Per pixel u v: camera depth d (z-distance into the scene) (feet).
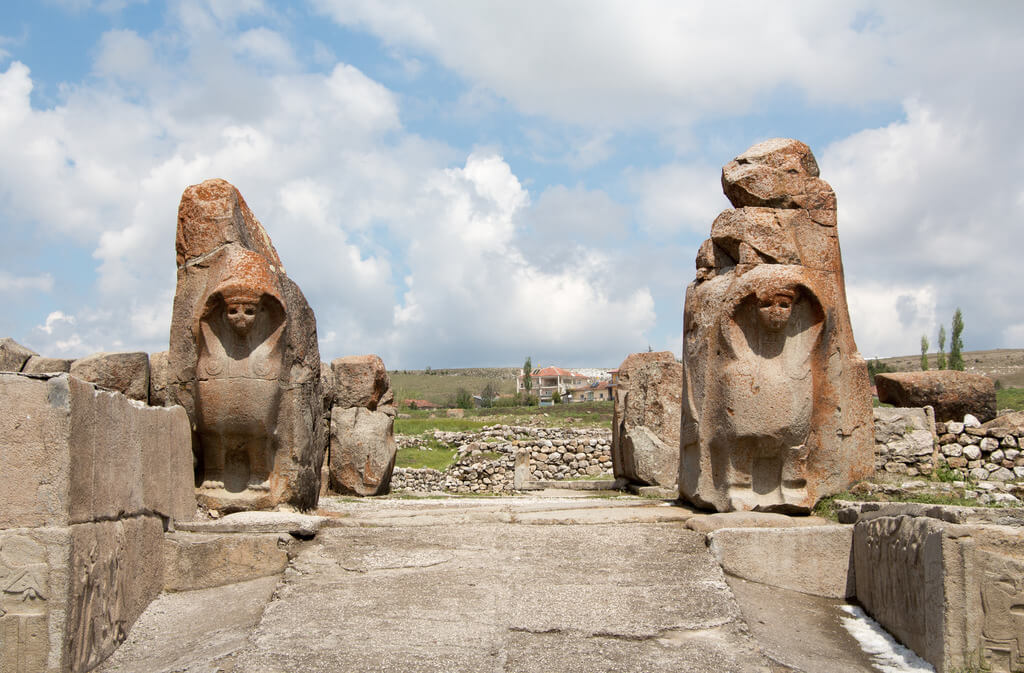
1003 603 15.48
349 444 40.52
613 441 45.70
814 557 20.56
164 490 20.85
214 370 24.40
